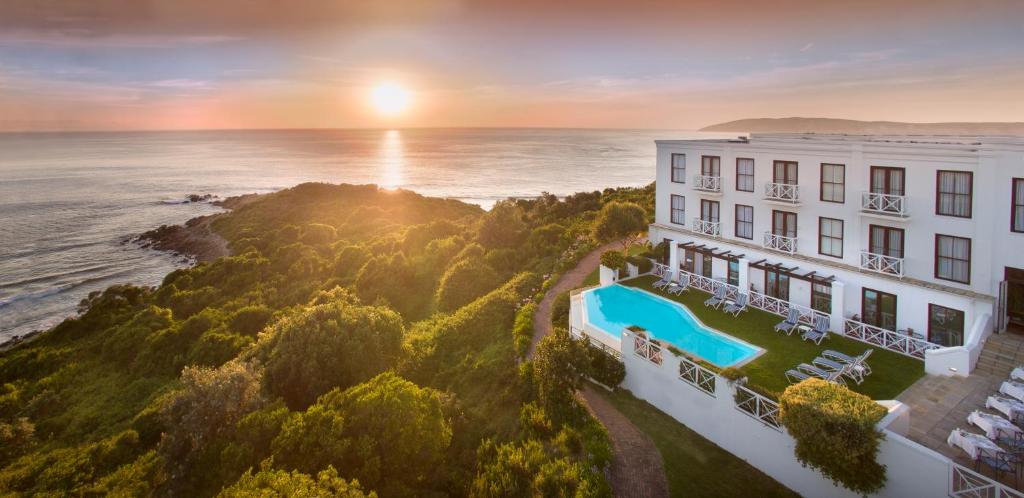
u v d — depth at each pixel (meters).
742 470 18.70
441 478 19.92
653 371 23.03
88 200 141.38
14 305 65.12
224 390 22.52
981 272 21.53
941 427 17.05
